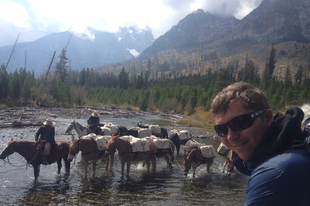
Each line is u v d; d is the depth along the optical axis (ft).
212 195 24.14
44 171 29.96
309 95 167.22
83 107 172.35
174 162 38.78
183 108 187.01
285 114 3.91
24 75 205.77
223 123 3.83
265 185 3.10
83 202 21.22
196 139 60.18
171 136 44.29
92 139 28.71
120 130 42.34
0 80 146.72
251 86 3.93
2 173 27.94
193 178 30.14
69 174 29.30
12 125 65.67
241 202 22.38
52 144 27.09
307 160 3.13
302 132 3.63
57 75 208.03
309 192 2.94
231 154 31.22
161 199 22.65
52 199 21.57
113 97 255.70
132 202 21.67
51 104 160.45
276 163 3.18
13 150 24.88
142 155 30.32
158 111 206.59
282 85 234.38
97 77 513.04
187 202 22.07
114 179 28.43
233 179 30.14
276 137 3.55
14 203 20.29
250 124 3.59
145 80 556.10
